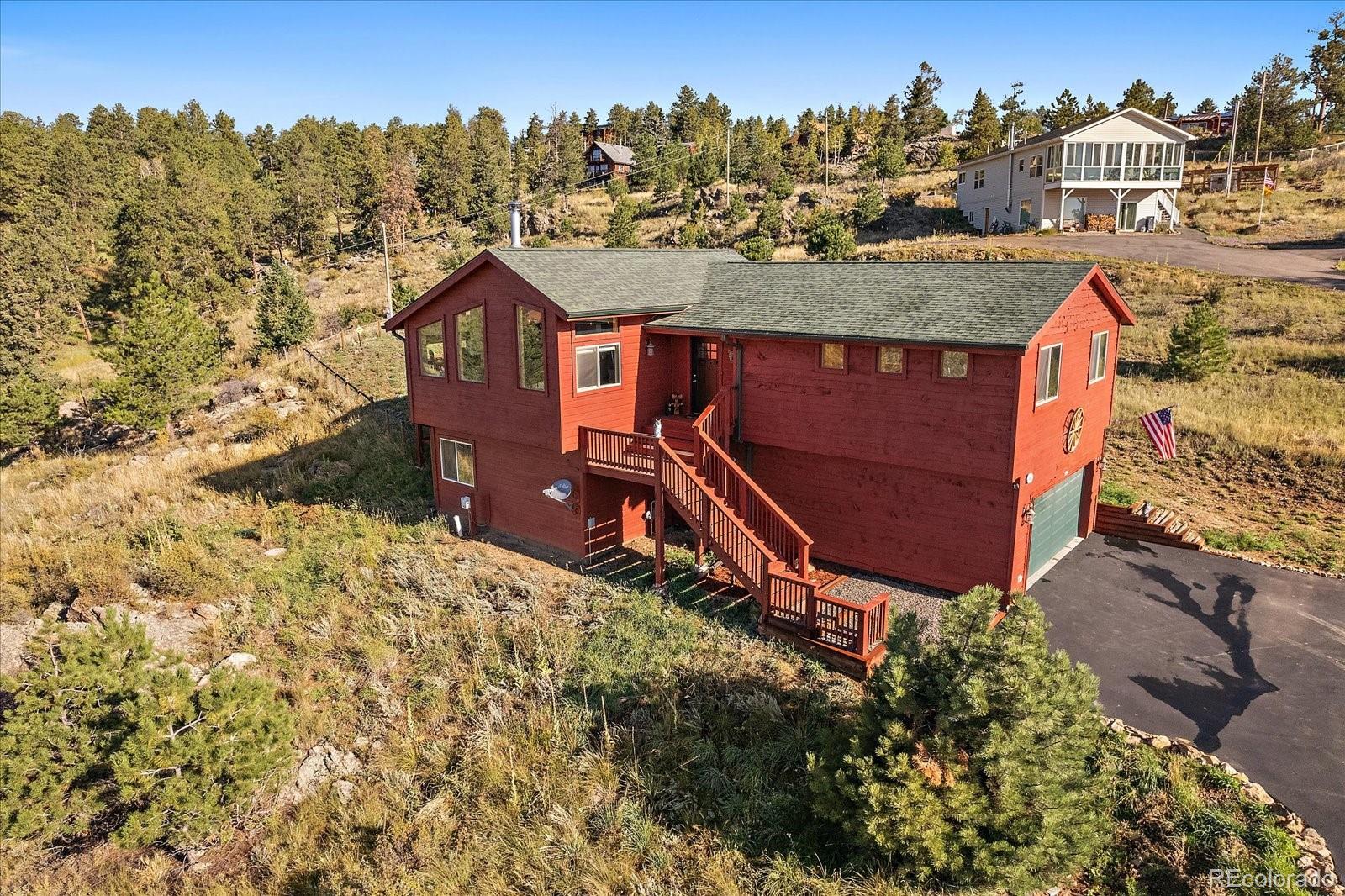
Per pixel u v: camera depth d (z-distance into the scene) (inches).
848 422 641.0
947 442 588.7
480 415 761.0
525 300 683.4
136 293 1212.5
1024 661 330.6
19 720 418.3
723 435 705.0
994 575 595.2
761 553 571.2
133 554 753.0
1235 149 2768.2
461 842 412.8
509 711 505.0
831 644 528.7
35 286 1819.6
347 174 2901.1
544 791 434.6
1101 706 470.6
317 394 1189.7
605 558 723.4
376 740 496.4
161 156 3363.7
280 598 648.4
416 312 792.3
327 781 465.7
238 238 2240.4
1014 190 2016.5
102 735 437.7
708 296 777.6
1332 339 1141.7
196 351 1272.1
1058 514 698.2
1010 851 330.6
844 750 379.2
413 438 1002.1
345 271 2235.5
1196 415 962.7
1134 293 1405.0
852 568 676.1
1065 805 339.0
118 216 1919.3
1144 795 397.1
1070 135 1818.4
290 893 397.7
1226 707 478.0
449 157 2844.5
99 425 1369.3
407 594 651.5
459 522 788.0
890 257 1708.9
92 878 421.7
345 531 788.0
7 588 713.6
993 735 330.6
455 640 585.9
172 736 424.8
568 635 577.9
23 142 2618.1
